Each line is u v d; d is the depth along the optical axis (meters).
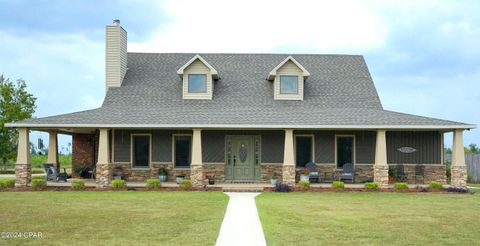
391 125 23.08
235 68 29.97
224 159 26.34
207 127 23.16
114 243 10.55
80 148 29.12
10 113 36.75
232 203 17.67
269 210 15.77
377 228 12.55
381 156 23.47
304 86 28.72
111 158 26.31
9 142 37.91
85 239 10.96
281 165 26.31
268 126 23.11
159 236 11.30
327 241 10.87
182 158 26.47
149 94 27.81
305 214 14.94
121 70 28.62
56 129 25.80
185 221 13.43
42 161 49.56
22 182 23.41
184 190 22.72
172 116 24.38
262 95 27.92
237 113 25.06
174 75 29.44
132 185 23.77
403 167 26.11
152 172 26.34
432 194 21.58
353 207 16.70
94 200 18.38
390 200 19.00
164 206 16.66
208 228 12.34
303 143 26.58
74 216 14.24
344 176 25.36
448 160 35.12
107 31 28.44
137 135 26.47
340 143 26.50
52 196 19.81
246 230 12.22
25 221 13.33
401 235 11.64
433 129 23.86
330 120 23.77
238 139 26.52
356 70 30.27
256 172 26.44
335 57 31.38
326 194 21.33
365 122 23.41
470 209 16.38
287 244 10.52
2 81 37.78
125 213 14.91
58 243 10.54
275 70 27.38
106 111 25.45
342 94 28.23
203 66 27.52
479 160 32.44
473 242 10.93
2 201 17.91
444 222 13.59
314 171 25.53
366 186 22.86
